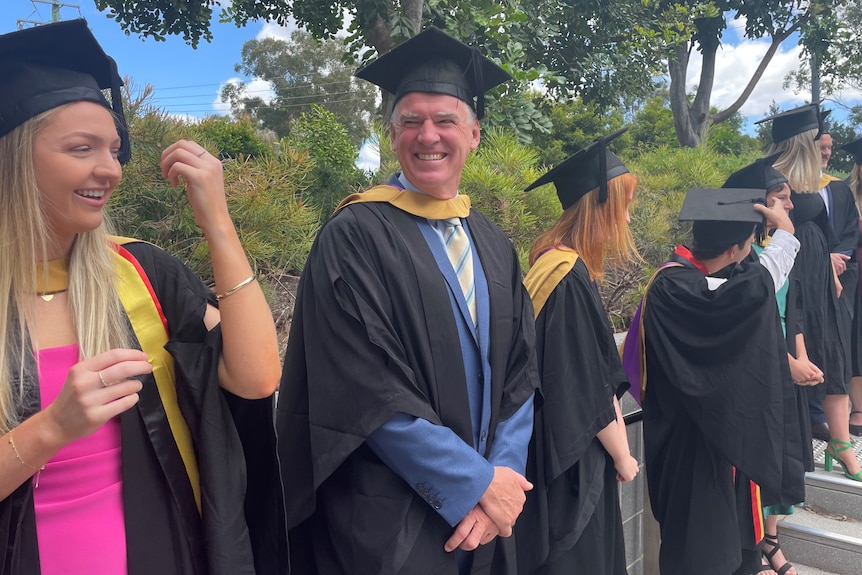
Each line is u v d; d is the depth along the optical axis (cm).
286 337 314
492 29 605
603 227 231
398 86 181
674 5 1080
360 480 155
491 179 397
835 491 353
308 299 165
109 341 112
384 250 162
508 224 405
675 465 270
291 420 166
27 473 96
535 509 216
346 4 745
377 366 150
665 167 738
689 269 267
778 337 257
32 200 102
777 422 242
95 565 107
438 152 172
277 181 325
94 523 108
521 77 582
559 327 213
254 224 310
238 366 120
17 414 101
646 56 1057
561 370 211
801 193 364
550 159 1298
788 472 270
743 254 279
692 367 255
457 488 151
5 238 102
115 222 276
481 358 171
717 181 719
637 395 283
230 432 123
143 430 114
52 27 100
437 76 172
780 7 1352
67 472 107
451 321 164
